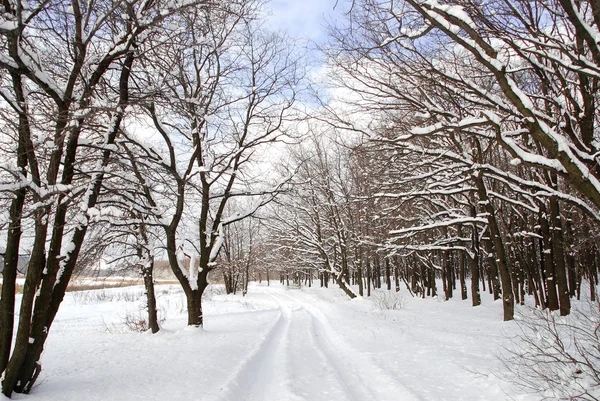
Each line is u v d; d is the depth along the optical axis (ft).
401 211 72.64
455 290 109.60
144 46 27.32
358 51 29.27
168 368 26.23
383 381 22.81
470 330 37.45
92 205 23.85
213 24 27.96
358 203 83.41
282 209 92.32
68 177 22.72
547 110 32.04
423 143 43.09
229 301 99.96
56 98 21.08
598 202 13.61
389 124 41.42
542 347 19.98
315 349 34.63
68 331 49.44
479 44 15.08
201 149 46.57
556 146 14.17
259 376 26.66
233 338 39.04
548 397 16.79
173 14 22.93
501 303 63.31
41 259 21.36
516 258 69.31
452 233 88.58
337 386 22.56
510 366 22.75
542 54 20.21
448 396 19.40
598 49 15.55
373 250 80.94
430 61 30.32
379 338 36.22
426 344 31.68
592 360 19.20
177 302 88.84
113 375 24.45
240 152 45.39
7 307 21.21
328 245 104.32
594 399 15.55
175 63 28.22
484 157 47.67
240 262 144.97
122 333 45.44
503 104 22.81
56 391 20.88
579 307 40.98
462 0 20.67
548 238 43.93
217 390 20.75
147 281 45.47
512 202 43.47
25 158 22.41
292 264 138.72
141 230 42.47
